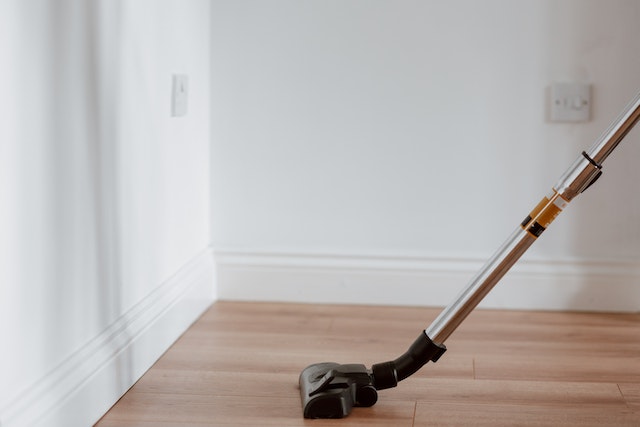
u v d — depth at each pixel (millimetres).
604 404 1478
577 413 1436
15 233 1149
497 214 2139
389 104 2133
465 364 1700
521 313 2111
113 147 1504
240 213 2197
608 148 1307
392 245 2170
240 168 2188
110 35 1478
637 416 1421
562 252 2131
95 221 1429
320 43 2133
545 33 2082
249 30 2146
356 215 2172
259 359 1731
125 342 1533
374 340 1867
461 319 1400
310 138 2160
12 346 1151
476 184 2135
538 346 1825
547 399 1503
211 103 2178
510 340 1870
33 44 1187
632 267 2105
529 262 2127
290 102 2154
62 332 1310
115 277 1530
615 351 1789
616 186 2102
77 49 1339
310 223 2186
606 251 2121
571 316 2080
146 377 1619
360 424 1387
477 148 2125
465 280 2148
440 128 2129
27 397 1179
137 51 1619
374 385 1456
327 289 2189
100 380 1406
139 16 1627
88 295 1407
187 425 1382
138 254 1654
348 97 2141
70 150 1320
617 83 2076
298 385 1574
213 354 1764
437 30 2104
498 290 2143
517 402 1488
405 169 2146
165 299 1791
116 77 1512
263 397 1513
